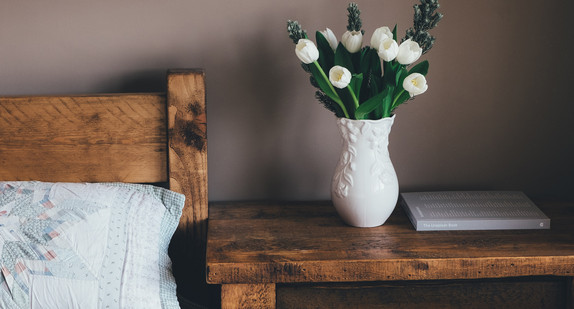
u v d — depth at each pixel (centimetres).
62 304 100
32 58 135
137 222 115
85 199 116
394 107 121
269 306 114
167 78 127
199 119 129
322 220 133
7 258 102
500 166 150
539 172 151
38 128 130
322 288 116
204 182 133
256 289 113
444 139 148
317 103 143
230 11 137
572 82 146
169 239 125
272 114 143
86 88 138
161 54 138
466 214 128
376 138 120
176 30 137
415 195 141
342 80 108
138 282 105
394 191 125
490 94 146
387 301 118
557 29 142
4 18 133
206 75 140
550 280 119
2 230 105
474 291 118
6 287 100
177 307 112
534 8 141
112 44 136
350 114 121
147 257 111
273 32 138
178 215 126
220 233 125
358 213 125
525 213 129
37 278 101
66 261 103
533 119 148
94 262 104
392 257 112
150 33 136
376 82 117
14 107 129
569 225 129
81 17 134
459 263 112
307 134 145
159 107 131
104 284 102
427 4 113
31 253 103
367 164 122
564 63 145
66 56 136
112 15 135
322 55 119
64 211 111
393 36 119
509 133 148
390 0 139
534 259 112
